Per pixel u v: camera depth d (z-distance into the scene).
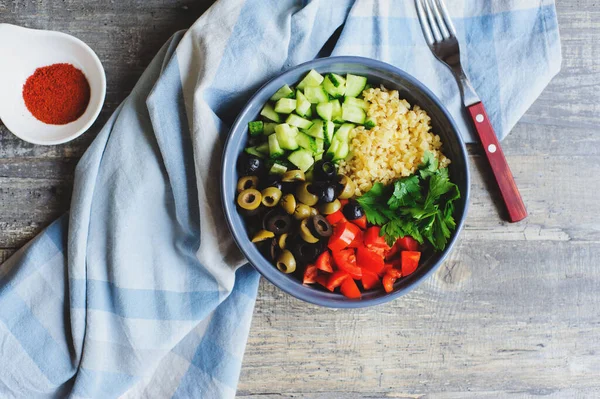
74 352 0.76
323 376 0.78
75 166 0.77
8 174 0.77
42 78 0.76
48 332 0.76
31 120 0.76
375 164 0.71
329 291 0.71
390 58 0.76
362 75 0.72
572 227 0.78
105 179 0.75
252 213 0.71
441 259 0.70
